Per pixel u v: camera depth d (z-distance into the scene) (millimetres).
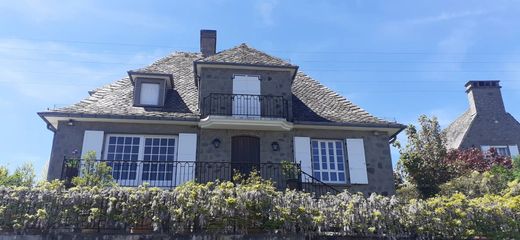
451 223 9367
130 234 8445
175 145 13914
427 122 18906
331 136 14594
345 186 13977
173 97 15312
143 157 13609
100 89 15766
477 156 18375
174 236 8508
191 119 13680
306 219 8969
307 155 14148
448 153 18672
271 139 14180
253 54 15805
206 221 8719
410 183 17906
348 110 15664
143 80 14812
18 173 11430
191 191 8938
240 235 8680
